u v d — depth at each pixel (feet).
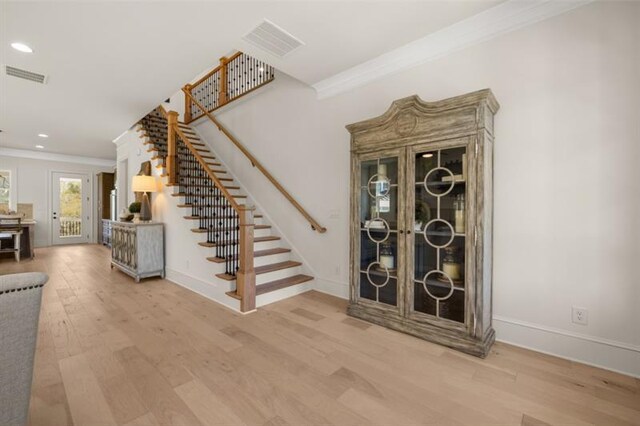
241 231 9.75
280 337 7.91
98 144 22.68
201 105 18.62
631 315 6.14
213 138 18.20
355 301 9.32
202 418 4.88
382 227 8.72
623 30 6.17
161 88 12.00
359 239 9.23
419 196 7.93
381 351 7.17
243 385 5.79
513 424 4.79
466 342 7.07
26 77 11.02
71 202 28.12
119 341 7.57
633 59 6.09
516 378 6.05
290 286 11.35
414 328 7.94
